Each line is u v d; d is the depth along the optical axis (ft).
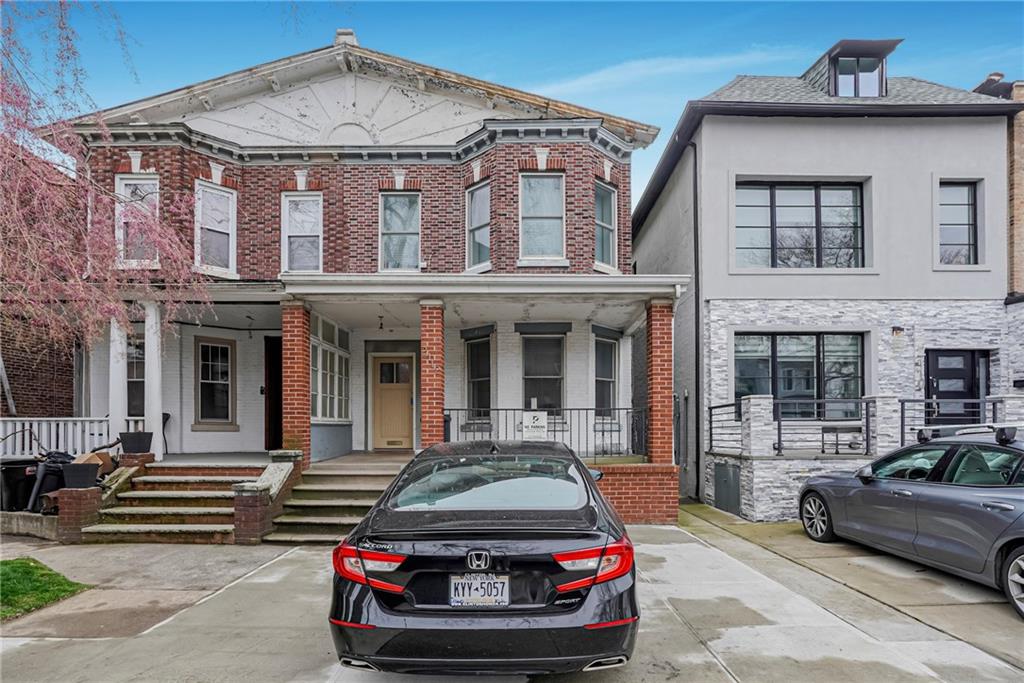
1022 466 16.67
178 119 39.17
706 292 37.63
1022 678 12.19
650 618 15.52
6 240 18.53
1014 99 38.52
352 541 10.85
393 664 10.09
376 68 39.65
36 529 25.58
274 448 39.47
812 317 37.58
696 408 38.24
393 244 37.78
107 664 13.02
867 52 39.29
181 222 32.99
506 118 37.86
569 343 36.04
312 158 37.37
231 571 20.42
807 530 25.18
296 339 29.89
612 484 28.76
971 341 37.37
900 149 38.06
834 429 35.86
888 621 15.39
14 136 18.75
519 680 12.04
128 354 36.22
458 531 10.36
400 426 39.24
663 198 47.42
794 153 38.06
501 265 34.47
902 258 37.76
